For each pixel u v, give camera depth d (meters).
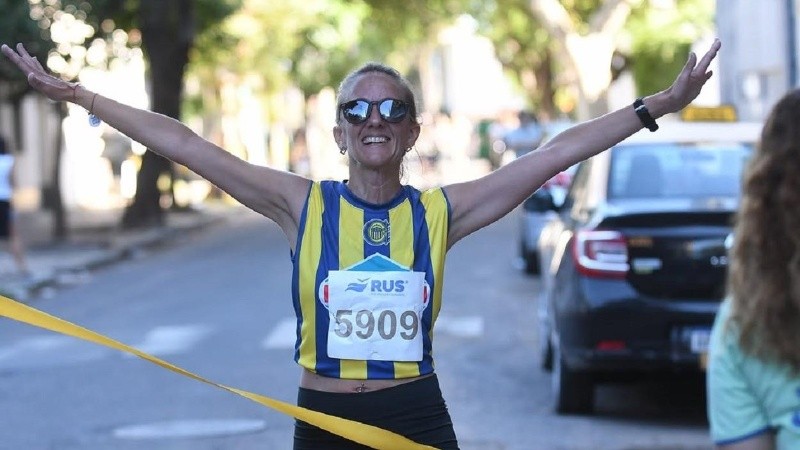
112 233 33.62
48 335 17.08
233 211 45.59
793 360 3.87
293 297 5.17
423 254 5.14
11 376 13.94
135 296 21.23
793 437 3.92
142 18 33.91
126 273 25.50
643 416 11.54
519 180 5.22
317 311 5.09
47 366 14.55
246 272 24.42
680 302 10.47
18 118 45.41
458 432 10.84
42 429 11.16
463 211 5.21
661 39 47.97
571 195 12.81
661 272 10.54
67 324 5.03
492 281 22.05
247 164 5.25
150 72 34.31
